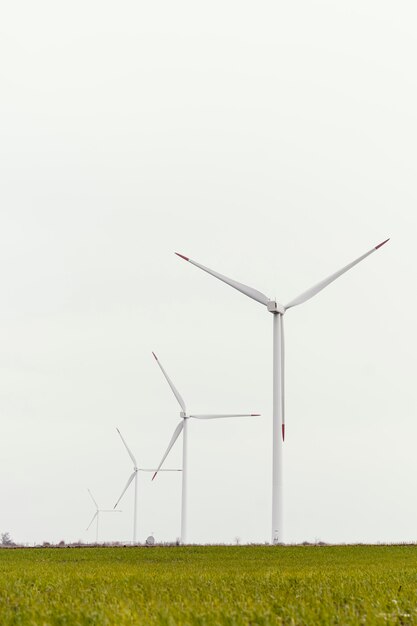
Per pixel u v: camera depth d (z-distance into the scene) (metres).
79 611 15.77
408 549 52.00
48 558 43.91
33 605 17.34
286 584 23.41
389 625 14.48
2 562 40.09
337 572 29.48
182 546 57.97
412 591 20.91
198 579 25.42
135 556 45.66
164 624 14.25
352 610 16.12
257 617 14.98
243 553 48.56
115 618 14.62
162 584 23.50
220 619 14.64
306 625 14.58
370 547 54.78
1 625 15.04
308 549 52.44
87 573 29.09
